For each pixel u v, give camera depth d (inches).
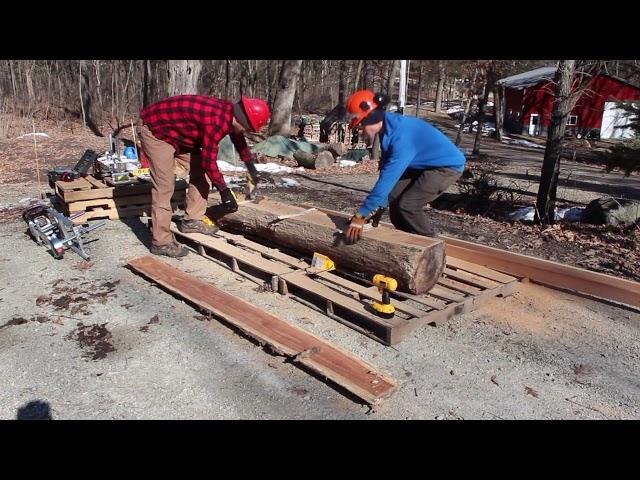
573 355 148.2
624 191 506.6
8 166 481.4
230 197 200.7
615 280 179.0
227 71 1121.4
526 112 1312.7
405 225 181.0
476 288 182.2
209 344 149.3
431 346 150.9
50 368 137.6
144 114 202.2
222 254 221.0
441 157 166.9
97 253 224.5
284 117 756.0
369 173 546.3
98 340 151.5
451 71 892.0
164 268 197.2
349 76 1376.7
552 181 305.4
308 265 191.5
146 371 136.3
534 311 175.8
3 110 828.6
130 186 272.1
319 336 153.9
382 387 124.1
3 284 192.2
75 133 766.5
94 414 119.7
